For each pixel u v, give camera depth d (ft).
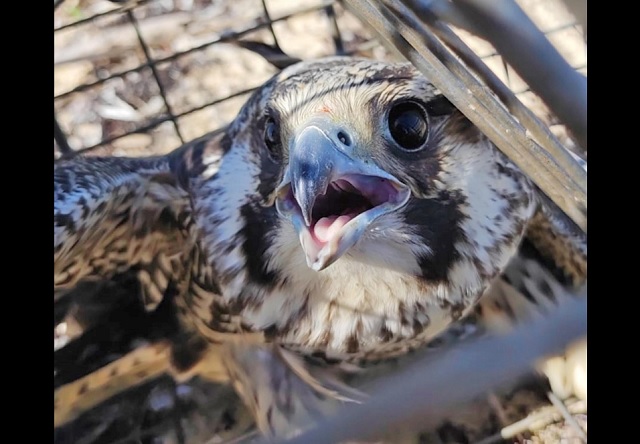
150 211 1.47
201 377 1.60
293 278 1.40
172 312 1.56
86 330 1.57
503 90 1.08
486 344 1.22
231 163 1.42
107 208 1.44
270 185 1.37
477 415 1.47
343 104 1.30
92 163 1.47
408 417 1.18
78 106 1.76
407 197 1.30
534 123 1.07
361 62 1.37
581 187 1.08
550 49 1.07
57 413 1.59
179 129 1.77
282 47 1.79
